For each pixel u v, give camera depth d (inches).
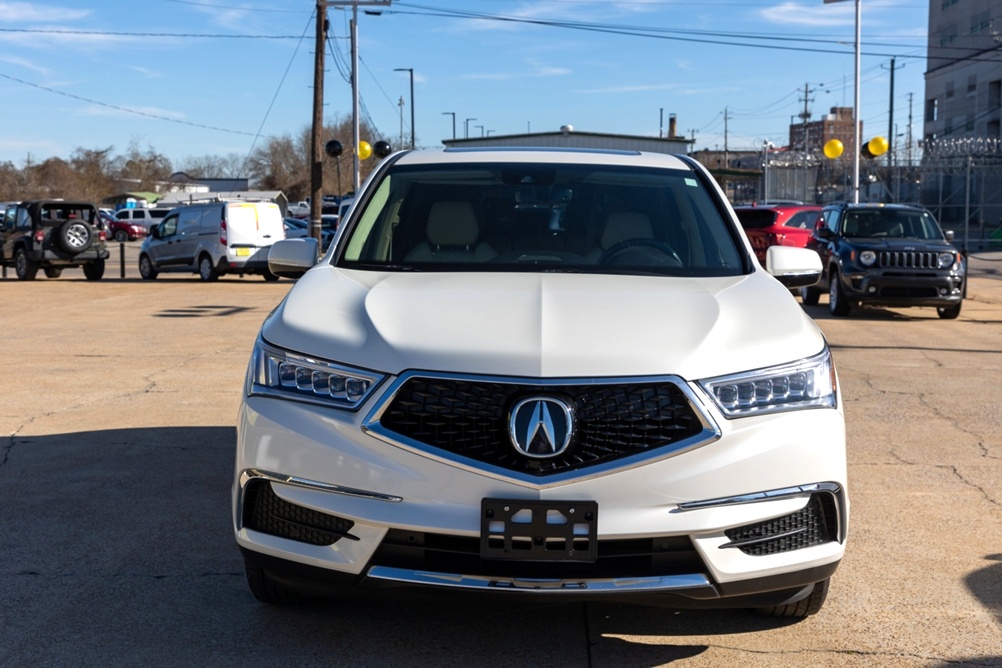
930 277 584.7
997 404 326.6
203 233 959.6
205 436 271.4
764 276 164.6
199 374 376.5
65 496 214.1
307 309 142.9
